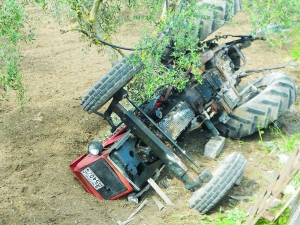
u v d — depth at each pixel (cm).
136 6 645
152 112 572
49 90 830
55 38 1097
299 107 749
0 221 501
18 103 728
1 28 490
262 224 468
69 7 631
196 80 602
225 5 557
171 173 595
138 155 553
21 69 919
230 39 1005
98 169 532
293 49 932
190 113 582
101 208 532
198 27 506
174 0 554
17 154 634
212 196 488
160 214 518
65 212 519
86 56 996
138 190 539
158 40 505
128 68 507
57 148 653
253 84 720
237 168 498
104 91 508
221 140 631
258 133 675
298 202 450
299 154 452
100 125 714
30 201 532
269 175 580
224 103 620
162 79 528
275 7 525
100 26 629
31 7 1201
